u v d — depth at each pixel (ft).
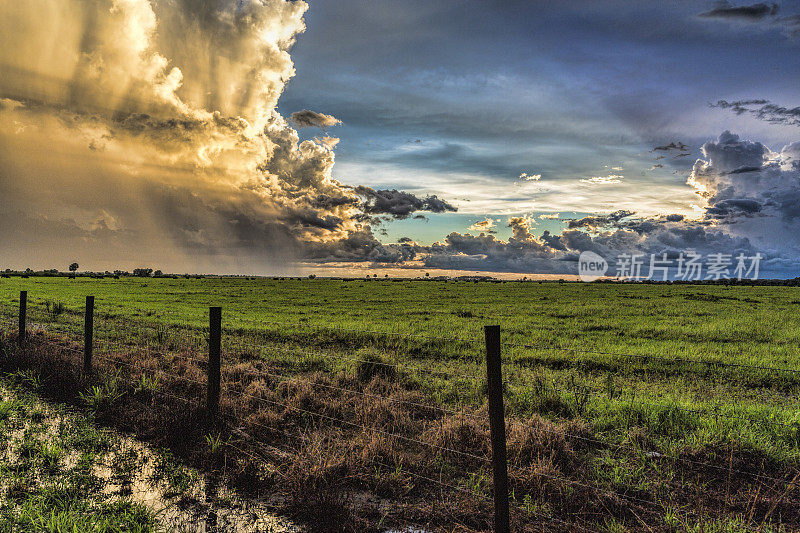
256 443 19.16
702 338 67.15
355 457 16.94
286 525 13.43
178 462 17.24
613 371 42.16
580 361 44.98
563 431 19.99
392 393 27.22
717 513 14.33
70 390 25.43
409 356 47.29
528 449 17.81
